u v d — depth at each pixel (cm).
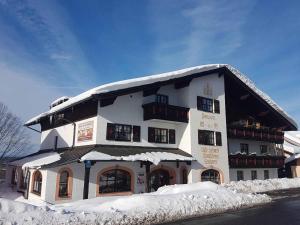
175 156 2173
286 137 4475
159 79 2183
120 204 1206
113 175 2050
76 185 1886
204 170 2397
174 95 2512
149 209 1155
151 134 2288
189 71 2391
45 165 1870
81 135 2172
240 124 3011
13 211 951
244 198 1562
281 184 2603
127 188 2100
